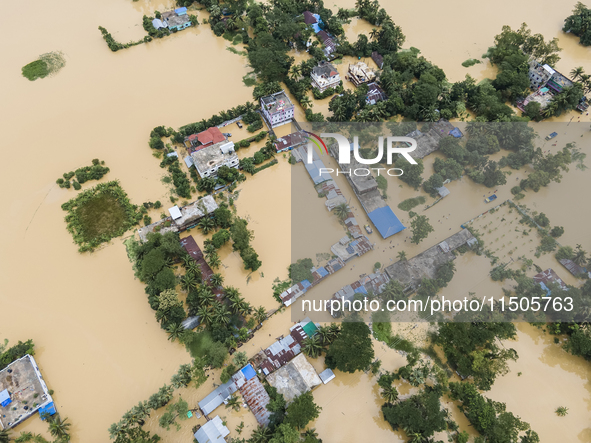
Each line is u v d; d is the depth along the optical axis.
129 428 120.62
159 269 147.25
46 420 124.25
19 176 182.75
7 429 119.69
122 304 148.88
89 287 152.50
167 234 154.75
